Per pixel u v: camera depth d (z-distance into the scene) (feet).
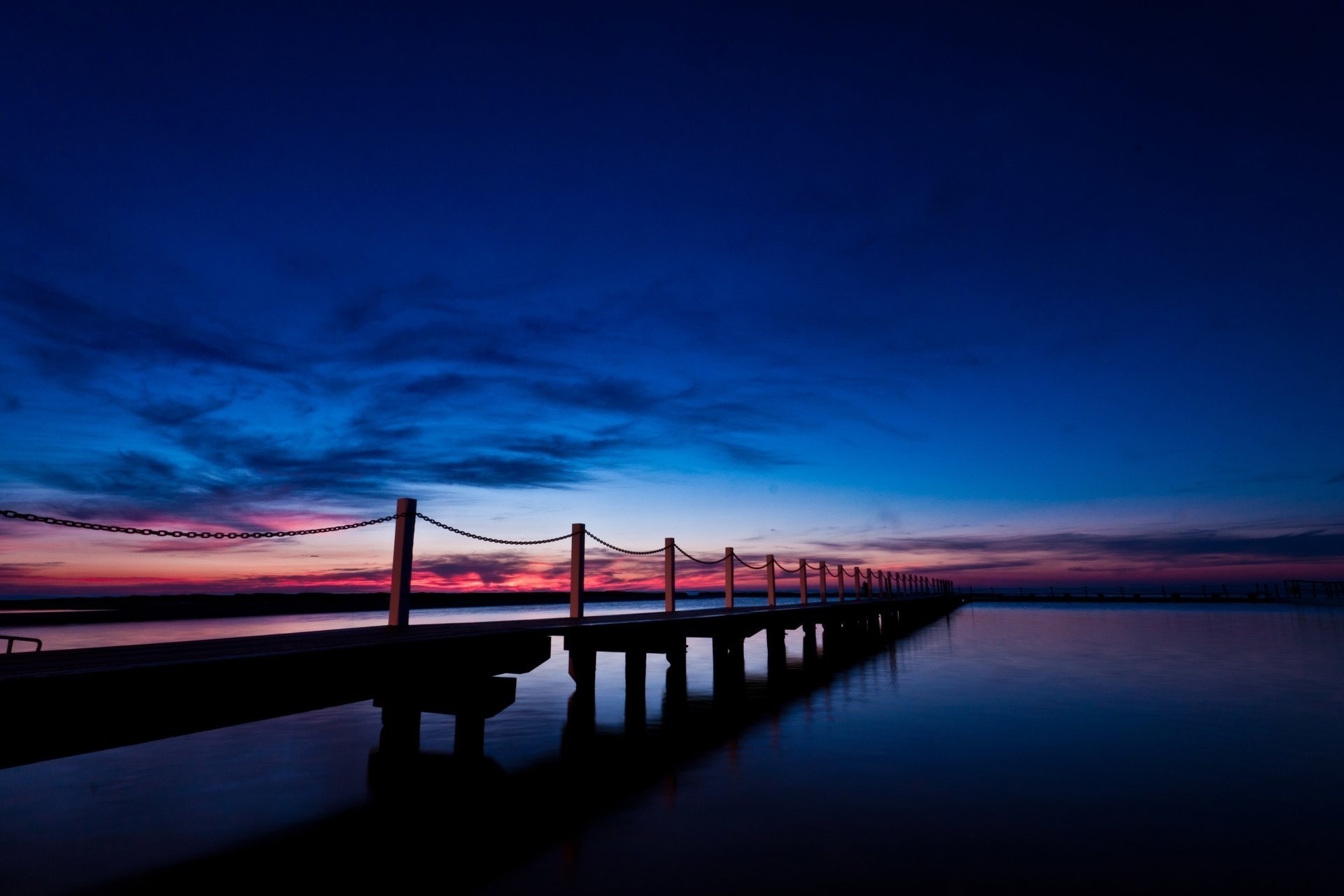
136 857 17.39
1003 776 24.25
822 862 16.92
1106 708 37.09
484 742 29.94
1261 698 40.16
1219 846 17.81
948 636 93.97
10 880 15.99
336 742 30.19
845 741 29.99
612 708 39.14
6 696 13.00
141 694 15.14
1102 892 15.21
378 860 17.20
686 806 21.15
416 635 25.43
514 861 17.08
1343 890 15.25
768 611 57.88
